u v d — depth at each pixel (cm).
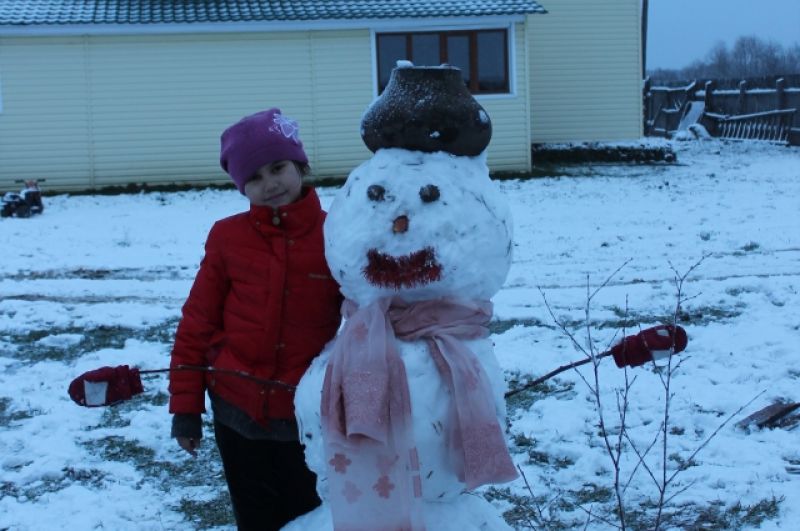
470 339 282
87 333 824
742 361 670
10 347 783
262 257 316
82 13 1922
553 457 515
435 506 286
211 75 1938
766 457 496
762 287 900
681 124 3047
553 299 888
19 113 1903
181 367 314
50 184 1922
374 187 274
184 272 1088
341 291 293
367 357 269
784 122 2611
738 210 1448
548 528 407
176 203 1752
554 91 2341
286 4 2005
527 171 2017
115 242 1298
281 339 315
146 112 1931
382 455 270
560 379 648
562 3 2317
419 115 276
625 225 1342
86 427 583
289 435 319
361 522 270
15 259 1163
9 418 605
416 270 271
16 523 446
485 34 1992
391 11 1944
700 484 466
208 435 565
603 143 2272
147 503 470
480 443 266
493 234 280
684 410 573
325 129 1972
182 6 1986
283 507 333
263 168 312
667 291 898
